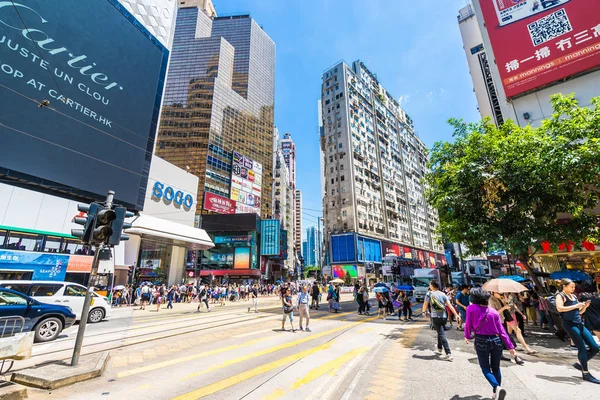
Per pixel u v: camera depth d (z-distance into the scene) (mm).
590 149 7609
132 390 4223
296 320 12305
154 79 28891
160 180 30625
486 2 17172
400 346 7406
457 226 9992
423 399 3881
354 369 5430
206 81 76188
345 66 63500
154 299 22531
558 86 14344
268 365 5586
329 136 61219
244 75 89562
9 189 17672
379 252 56375
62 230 19766
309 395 4109
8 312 6910
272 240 55656
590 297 5246
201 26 90500
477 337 3842
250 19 99062
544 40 14805
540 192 8492
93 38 23453
